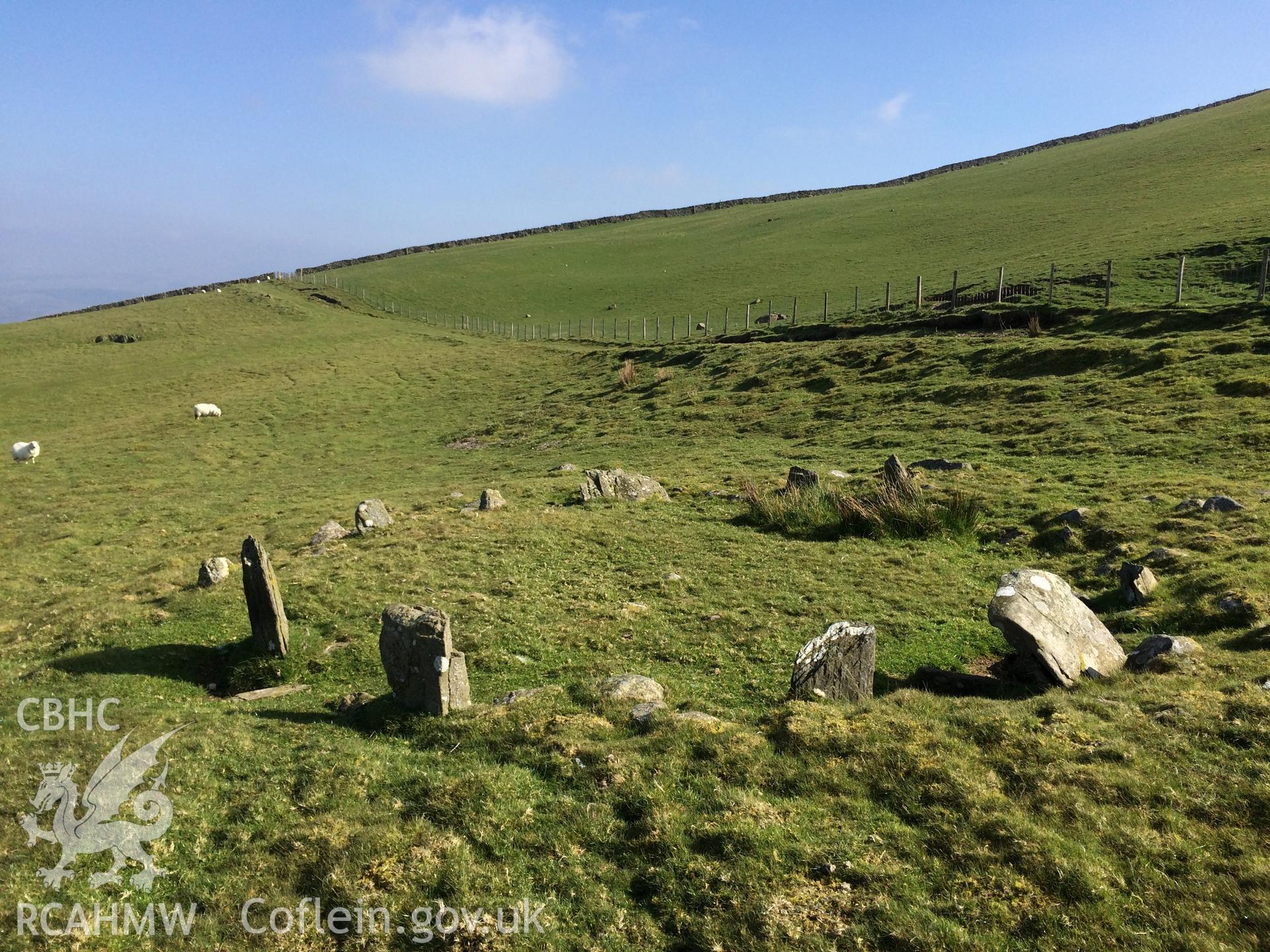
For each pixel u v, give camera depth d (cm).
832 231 11456
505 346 8156
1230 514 1830
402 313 10400
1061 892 712
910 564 1916
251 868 858
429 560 2092
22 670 1548
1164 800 813
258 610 1552
